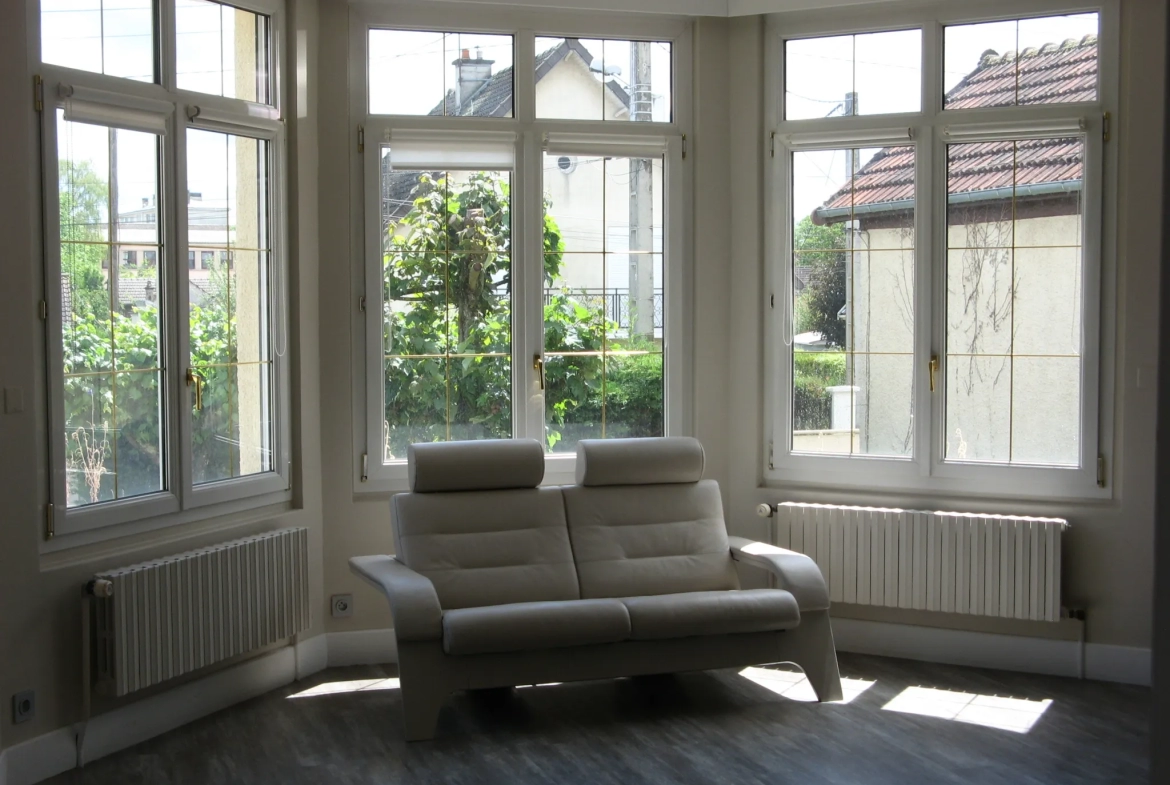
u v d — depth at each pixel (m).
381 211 4.90
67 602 3.66
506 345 5.10
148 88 3.96
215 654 4.08
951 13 4.78
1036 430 4.76
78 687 3.71
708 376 5.20
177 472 4.12
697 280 5.18
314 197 4.76
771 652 4.27
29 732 3.55
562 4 4.88
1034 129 4.66
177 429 4.12
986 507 4.78
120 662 3.67
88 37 3.74
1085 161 4.59
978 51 4.79
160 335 4.09
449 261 5.01
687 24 5.13
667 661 4.15
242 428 4.48
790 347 5.15
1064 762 3.69
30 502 3.52
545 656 4.03
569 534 4.59
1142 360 4.52
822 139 5.00
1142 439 4.53
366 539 4.91
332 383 4.84
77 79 3.67
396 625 3.85
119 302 3.90
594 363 5.18
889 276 4.96
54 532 3.63
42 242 3.57
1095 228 4.59
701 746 3.85
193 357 4.21
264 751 3.83
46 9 3.58
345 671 4.79
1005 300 4.79
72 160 3.69
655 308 5.21
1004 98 4.75
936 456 4.89
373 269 4.88
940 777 3.56
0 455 3.42
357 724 4.10
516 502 4.55
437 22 4.90
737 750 3.80
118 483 3.92
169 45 4.04
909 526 4.77
